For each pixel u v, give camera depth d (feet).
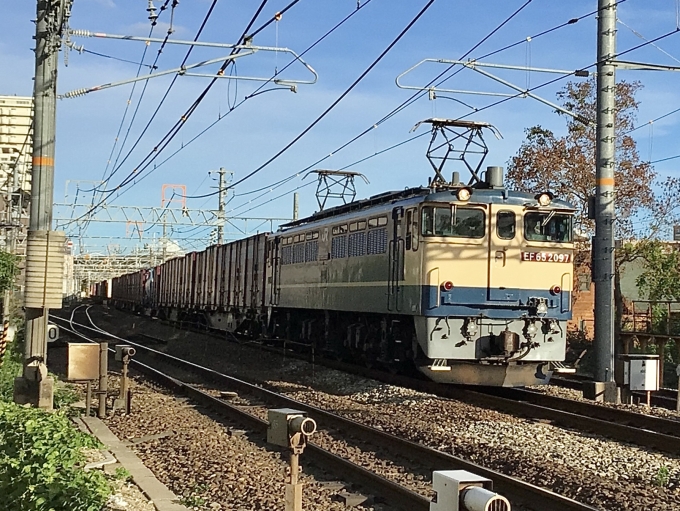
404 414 43.47
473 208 50.34
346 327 65.82
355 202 65.72
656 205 87.40
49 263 42.29
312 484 27.86
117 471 28.27
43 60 42.52
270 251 83.71
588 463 31.27
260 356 78.84
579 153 86.74
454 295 49.39
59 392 47.09
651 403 54.03
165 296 144.36
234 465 30.07
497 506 13.20
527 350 49.98
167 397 49.65
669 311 67.26
